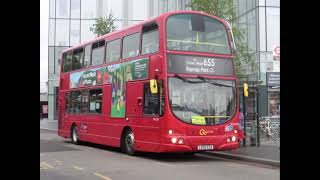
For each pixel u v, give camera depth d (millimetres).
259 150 16203
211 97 13898
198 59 13914
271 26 31328
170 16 13820
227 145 13883
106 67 17719
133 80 15375
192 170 11797
